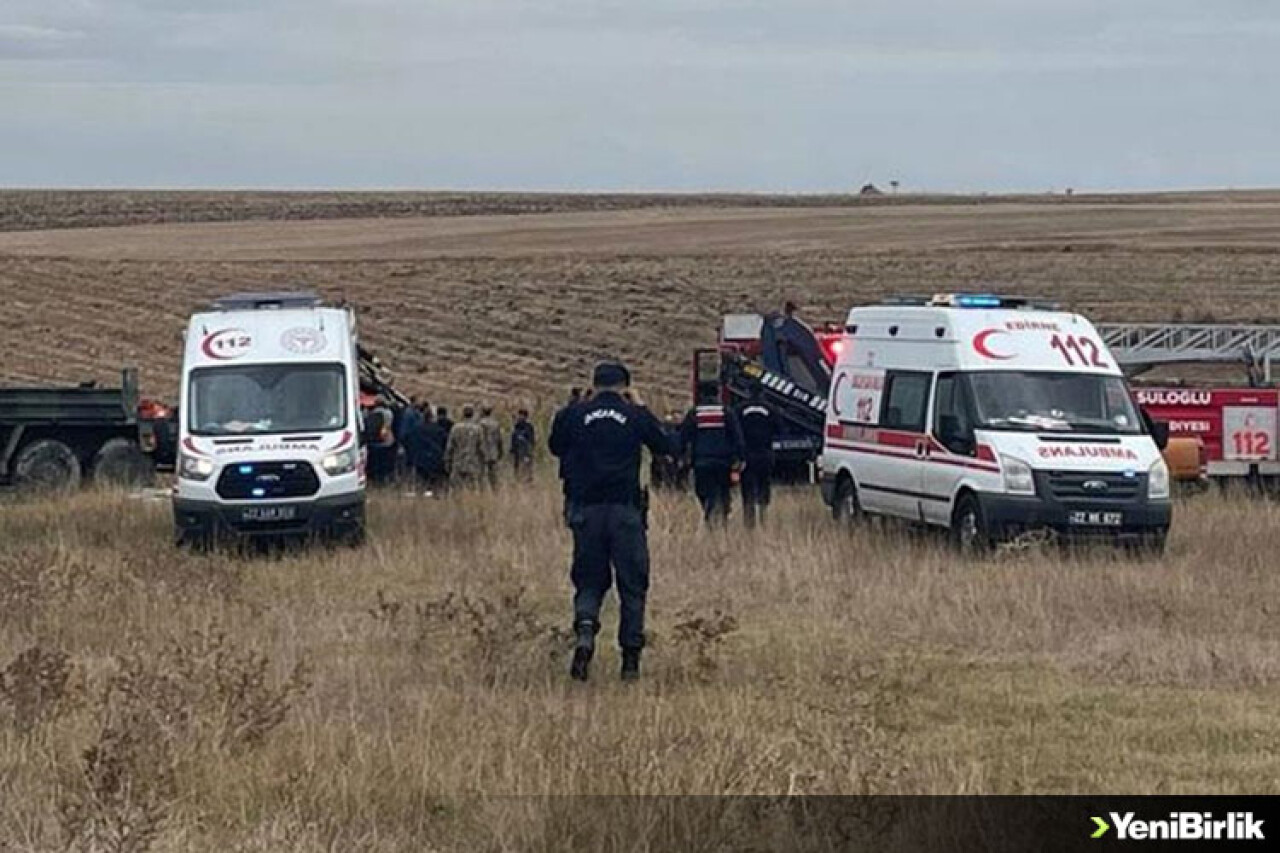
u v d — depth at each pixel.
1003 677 12.24
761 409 21.38
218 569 17.78
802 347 28.41
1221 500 24.19
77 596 15.63
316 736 9.93
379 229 87.69
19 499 27.80
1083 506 18.88
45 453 29.75
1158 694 11.63
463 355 50.62
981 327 20.36
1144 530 19.02
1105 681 12.12
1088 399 19.98
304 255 73.25
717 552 18.73
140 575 17.00
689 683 11.95
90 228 89.31
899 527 21.02
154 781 8.77
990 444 19.25
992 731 10.55
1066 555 18.55
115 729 9.80
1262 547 19.06
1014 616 14.62
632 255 72.94
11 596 15.08
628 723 10.30
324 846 7.96
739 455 20.84
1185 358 28.66
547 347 51.94
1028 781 9.20
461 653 12.82
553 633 13.04
